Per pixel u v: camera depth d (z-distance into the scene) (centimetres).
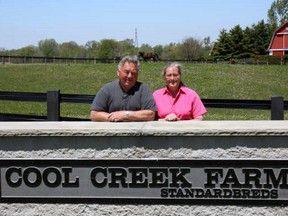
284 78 2884
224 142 355
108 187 370
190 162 359
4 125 388
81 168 371
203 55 8331
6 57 4331
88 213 374
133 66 413
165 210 366
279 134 348
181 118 475
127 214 370
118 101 419
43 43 7769
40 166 374
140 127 365
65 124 391
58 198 375
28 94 710
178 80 479
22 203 379
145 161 363
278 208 357
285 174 354
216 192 360
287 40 6956
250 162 354
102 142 366
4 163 376
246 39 6962
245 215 360
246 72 3056
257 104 603
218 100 614
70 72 3008
